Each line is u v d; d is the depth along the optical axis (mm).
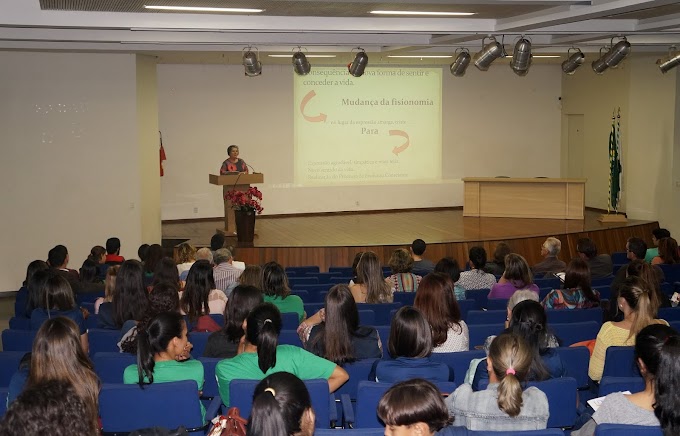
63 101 11453
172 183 15258
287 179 16000
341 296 4363
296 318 5793
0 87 11117
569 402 3648
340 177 16297
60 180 11547
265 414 2186
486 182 15336
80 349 3201
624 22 9148
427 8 7559
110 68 11664
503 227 13898
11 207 11336
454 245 12164
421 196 16844
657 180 14508
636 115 14875
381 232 13555
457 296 6848
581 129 17062
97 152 11703
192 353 5141
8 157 11250
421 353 3852
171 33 9977
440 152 16812
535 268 8805
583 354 4457
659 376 2828
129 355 4344
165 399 3545
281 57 13828
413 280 7289
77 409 2180
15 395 3465
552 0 6777
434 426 2395
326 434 2961
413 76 16469
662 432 2826
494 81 17047
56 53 11344
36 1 7789
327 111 16078
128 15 8102
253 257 12062
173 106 15117
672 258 8797
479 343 5395
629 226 13867
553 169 17500
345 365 4332
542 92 17391
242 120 15602
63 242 11664
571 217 14789
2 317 10125
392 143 16516
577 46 11266
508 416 3133
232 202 12531
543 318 3816
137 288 5504
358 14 8125
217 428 2508
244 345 4016
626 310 4453
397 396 2391
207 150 15438
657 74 14359
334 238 12922
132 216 12008
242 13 7957
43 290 5312
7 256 11391
